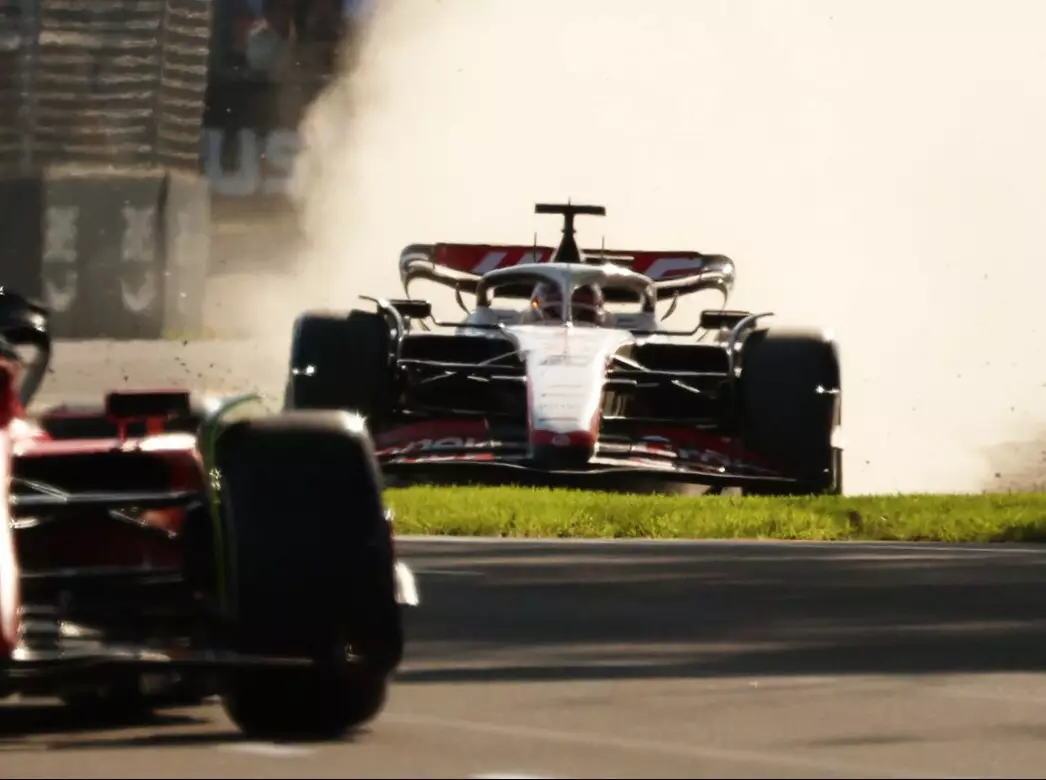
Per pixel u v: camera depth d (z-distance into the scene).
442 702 23.20
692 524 43.25
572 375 52.09
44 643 19.39
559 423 50.50
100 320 132.62
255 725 20.56
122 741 20.38
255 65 149.12
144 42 142.12
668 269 59.53
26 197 132.75
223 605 19.91
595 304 56.31
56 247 132.88
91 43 141.62
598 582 34.47
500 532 42.72
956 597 32.94
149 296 133.00
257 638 19.58
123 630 20.02
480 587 33.72
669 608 31.50
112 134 141.50
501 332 54.84
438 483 54.62
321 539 19.77
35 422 22.06
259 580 19.59
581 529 42.78
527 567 36.38
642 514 43.62
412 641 27.97
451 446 51.78
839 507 45.84
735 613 31.00
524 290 58.47
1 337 21.19
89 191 133.00
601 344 53.78
